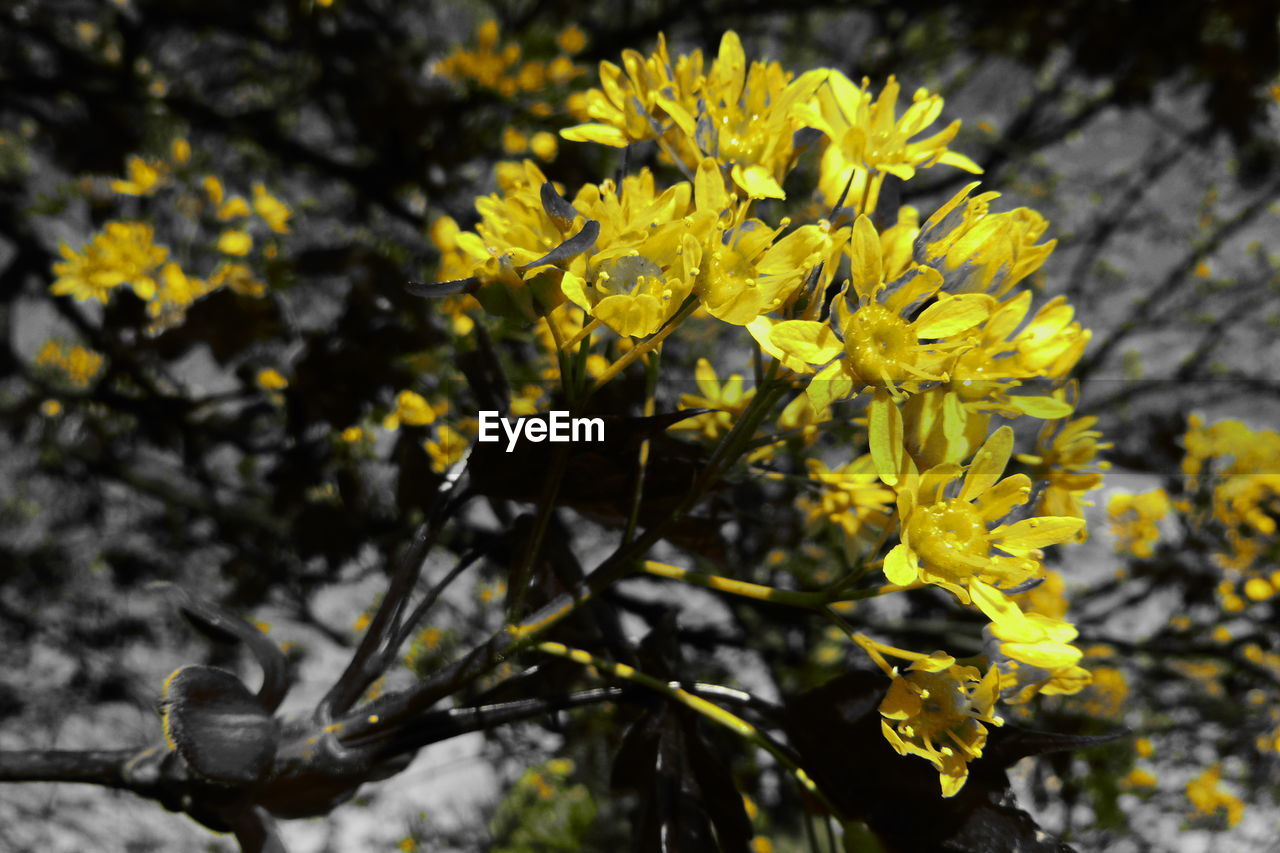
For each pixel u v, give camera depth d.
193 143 0.47
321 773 0.15
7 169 0.50
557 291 0.14
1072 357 0.14
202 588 0.58
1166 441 0.31
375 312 0.21
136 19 0.47
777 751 0.15
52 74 0.49
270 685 0.15
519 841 0.44
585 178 0.30
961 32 0.58
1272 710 0.44
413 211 0.37
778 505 0.20
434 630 0.30
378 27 0.42
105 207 0.33
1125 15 0.50
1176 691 0.46
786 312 0.14
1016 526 0.13
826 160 0.15
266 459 0.45
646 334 0.13
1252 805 0.44
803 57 0.62
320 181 0.48
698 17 0.54
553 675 0.16
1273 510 0.32
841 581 0.14
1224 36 0.48
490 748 0.41
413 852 0.45
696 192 0.14
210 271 0.27
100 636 0.59
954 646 0.40
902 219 0.14
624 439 0.14
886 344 0.13
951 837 0.14
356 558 0.25
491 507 0.18
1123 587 0.42
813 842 0.16
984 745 0.14
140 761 0.15
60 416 0.49
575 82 0.38
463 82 0.36
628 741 0.15
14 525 0.60
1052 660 0.13
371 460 0.24
